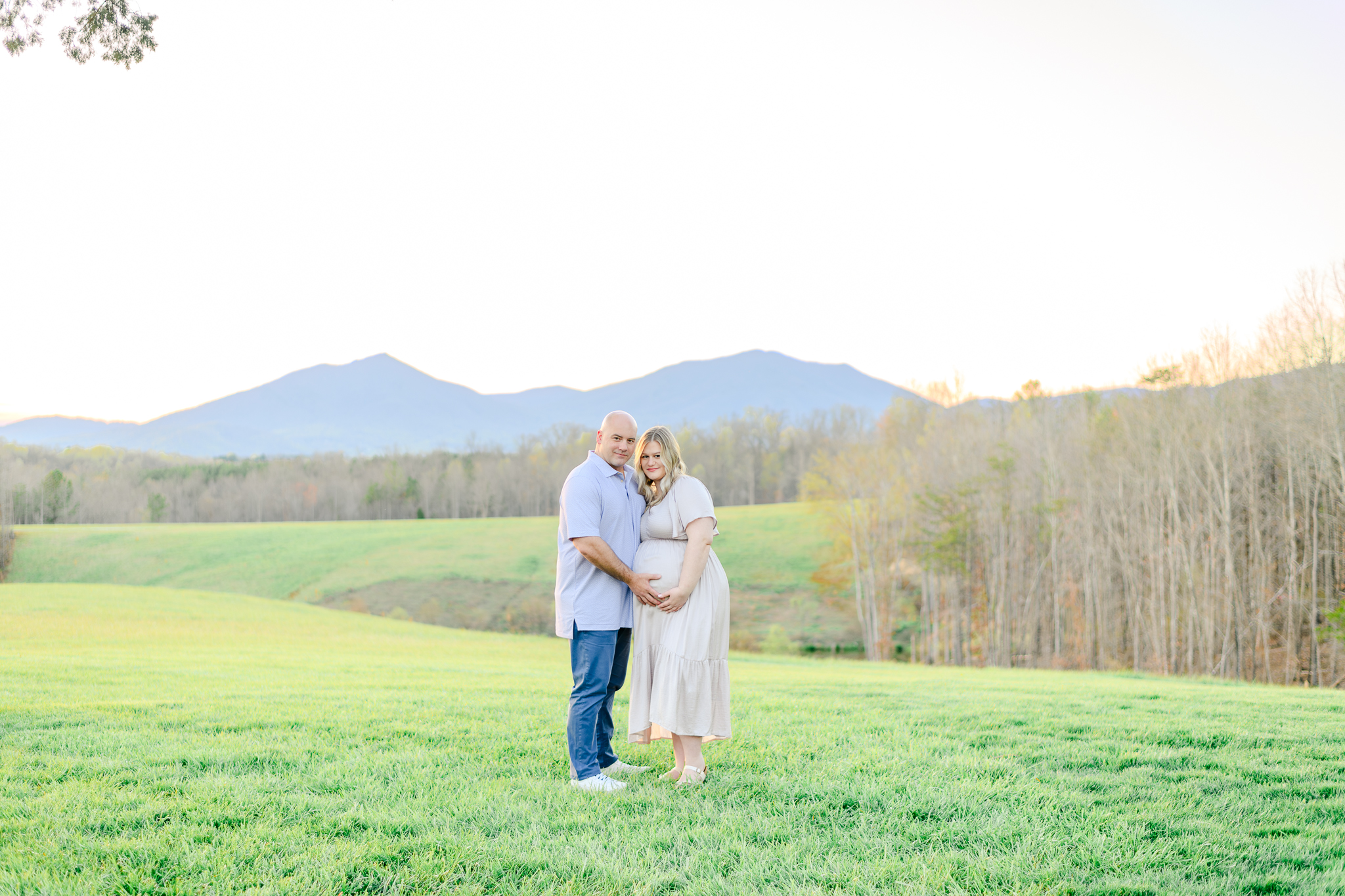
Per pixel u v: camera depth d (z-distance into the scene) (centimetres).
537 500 11988
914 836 362
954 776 473
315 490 12144
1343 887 299
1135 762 518
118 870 307
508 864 319
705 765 487
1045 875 313
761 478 11412
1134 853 338
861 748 554
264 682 1015
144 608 3716
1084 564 4428
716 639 463
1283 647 3822
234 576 6856
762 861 327
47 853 320
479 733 600
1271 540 3703
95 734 566
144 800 393
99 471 12331
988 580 4966
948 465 5319
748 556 6700
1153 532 4009
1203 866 325
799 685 1149
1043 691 1050
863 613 5650
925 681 1309
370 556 7200
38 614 3334
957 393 5994
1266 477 3788
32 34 734
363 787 428
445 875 308
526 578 6562
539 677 1246
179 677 1043
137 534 8038
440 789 429
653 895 297
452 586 6438
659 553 469
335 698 822
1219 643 3762
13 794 404
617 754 551
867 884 305
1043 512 4647
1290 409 3391
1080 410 5128
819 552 6694
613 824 374
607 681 464
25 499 10475
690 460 11606
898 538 5466
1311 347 3275
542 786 439
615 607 465
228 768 466
